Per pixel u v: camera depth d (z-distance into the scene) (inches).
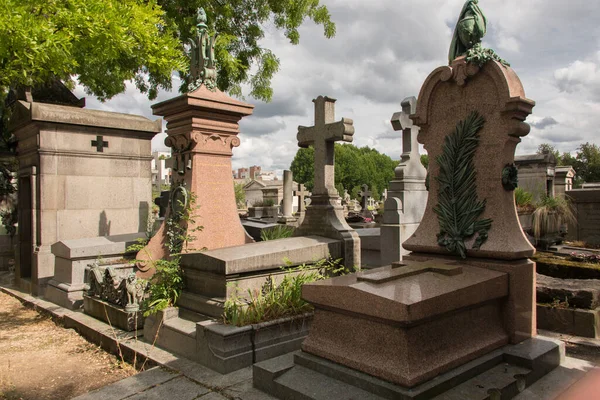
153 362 194.4
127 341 223.0
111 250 321.1
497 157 170.9
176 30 490.0
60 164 366.6
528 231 456.1
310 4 556.7
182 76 526.3
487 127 173.9
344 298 139.2
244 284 213.8
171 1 493.7
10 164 514.0
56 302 319.6
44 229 358.3
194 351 189.6
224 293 208.1
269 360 159.2
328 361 144.6
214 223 271.6
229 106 276.4
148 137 416.5
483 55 171.6
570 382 145.8
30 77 297.7
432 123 193.0
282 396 143.1
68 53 261.0
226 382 163.3
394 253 339.6
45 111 354.3
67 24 254.2
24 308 330.3
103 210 388.5
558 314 216.7
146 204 414.3
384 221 348.5
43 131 358.0
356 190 2516.0
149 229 374.6
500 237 166.6
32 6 244.8
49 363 218.2
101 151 387.9
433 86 190.4
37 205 359.9
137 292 243.0
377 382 127.6
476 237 172.1
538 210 414.0
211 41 282.5
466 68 176.1
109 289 262.2
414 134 388.2
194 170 267.1
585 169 1508.4
